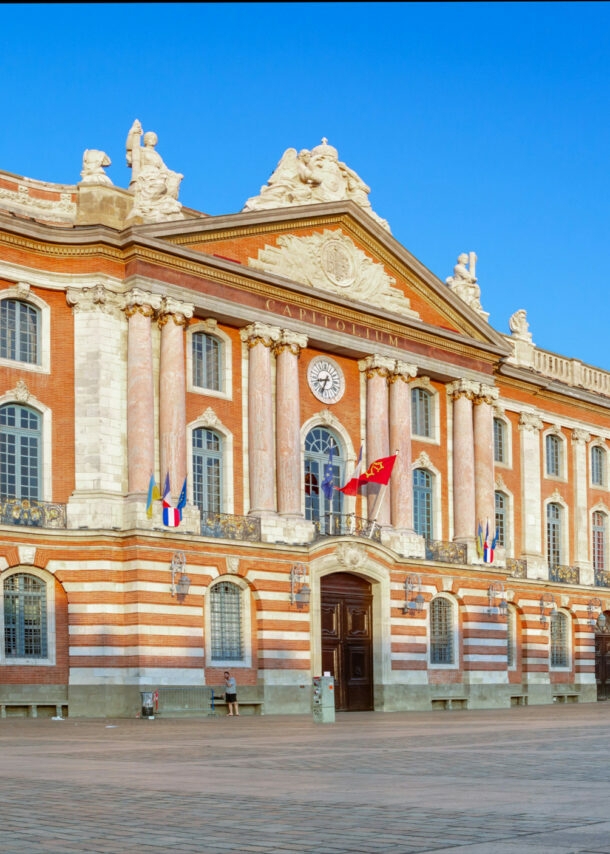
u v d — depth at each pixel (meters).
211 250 39.09
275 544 38.81
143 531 35.12
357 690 41.88
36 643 34.78
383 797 11.97
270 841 9.16
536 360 54.69
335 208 42.53
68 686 34.75
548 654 52.44
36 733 25.66
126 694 34.84
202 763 16.48
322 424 42.44
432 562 44.28
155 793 12.48
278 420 40.41
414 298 45.91
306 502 41.78
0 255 35.28
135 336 36.50
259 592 38.56
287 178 42.12
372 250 44.47
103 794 12.41
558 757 17.16
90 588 35.00
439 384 47.47
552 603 52.72
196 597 36.53
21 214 36.41
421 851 8.55
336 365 43.28
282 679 38.69
